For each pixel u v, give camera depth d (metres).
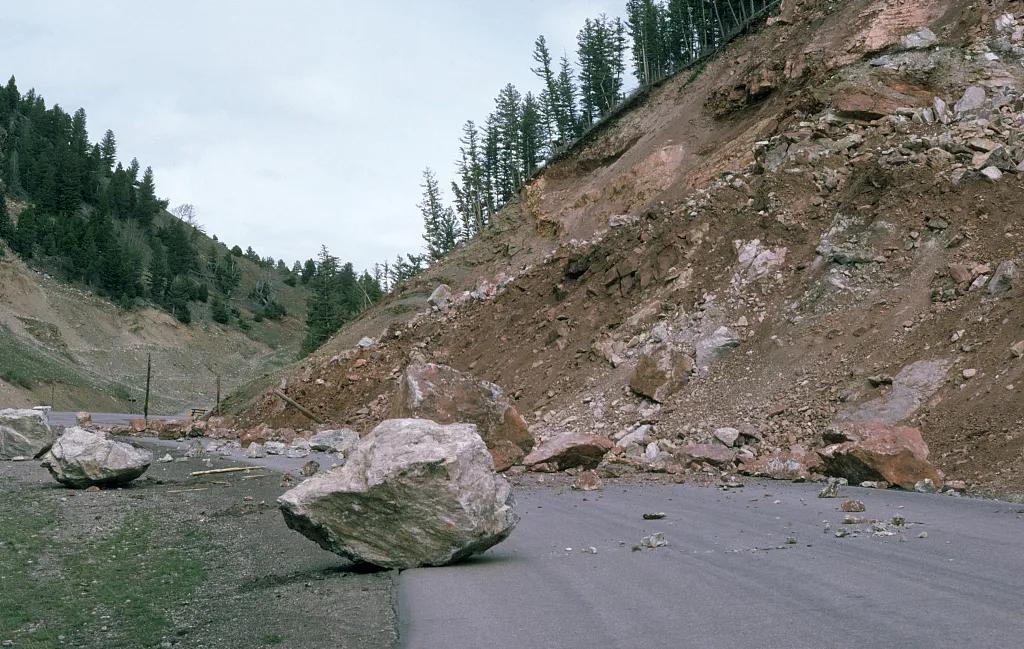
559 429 25.34
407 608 8.02
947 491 14.50
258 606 8.71
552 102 85.75
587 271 34.34
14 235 141.00
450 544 9.98
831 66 35.16
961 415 17.09
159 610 8.95
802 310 24.28
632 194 43.62
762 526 11.84
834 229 25.70
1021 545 9.64
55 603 9.45
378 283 133.12
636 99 54.53
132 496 20.09
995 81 29.06
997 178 23.38
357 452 10.59
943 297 21.16
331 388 42.59
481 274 51.78
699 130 43.66
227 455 32.53
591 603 7.77
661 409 23.92
